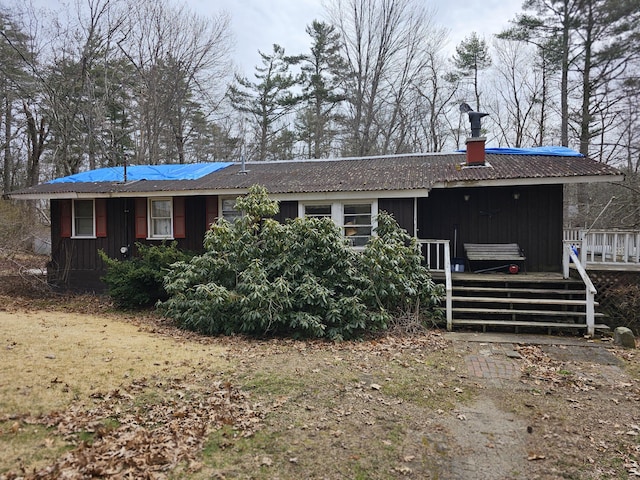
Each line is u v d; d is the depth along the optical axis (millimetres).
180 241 12516
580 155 12484
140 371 5824
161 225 12734
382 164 13516
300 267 8336
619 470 3834
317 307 8133
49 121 21688
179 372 5891
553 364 6633
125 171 13133
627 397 5391
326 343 7629
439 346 7512
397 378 5953
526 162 11711
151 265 10922
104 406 4719
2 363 5676
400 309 8758
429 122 30891
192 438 4152
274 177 12648
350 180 11336
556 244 10938
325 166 14078
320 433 4375
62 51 21125
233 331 8219
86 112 22312
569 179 9727
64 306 11281
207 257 8609
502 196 11281
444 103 31078
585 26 21453
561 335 8383
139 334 8086
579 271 8969
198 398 5086
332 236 8539
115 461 3701
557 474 3785
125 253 12648
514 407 5125
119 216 12789
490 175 10359
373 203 10617
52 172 25391
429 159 13875
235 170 14508
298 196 10703
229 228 8750
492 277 9805
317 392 5375
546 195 11016
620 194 18891
